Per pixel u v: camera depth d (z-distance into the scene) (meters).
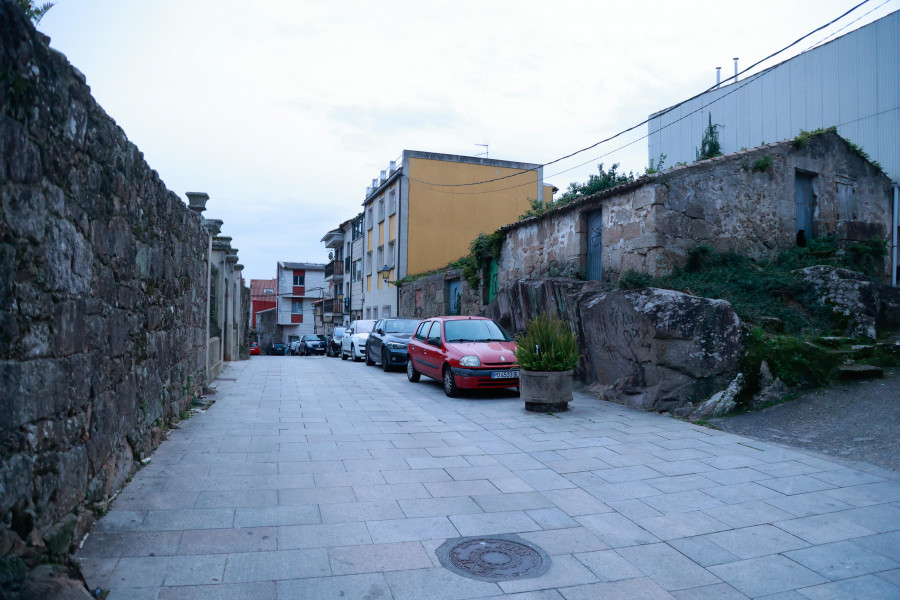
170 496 4.82
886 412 7.13
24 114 3.02
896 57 14.12
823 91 15.85
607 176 17.28
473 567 3.70
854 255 12.51
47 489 3.33
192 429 7.45
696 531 4.34
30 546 3.06
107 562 3.57
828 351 8.73
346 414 8.88
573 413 8.90
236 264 20.44
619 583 3.54
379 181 34.69
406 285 28.25
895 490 5.16
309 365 19.27
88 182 4.00
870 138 14.66
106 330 4.43
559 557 3.88
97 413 4.23
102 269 4.33
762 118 17.58
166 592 3.25
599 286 11.49
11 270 2.92
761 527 4.40
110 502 4.54
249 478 5.40
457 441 7.10
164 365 6.81
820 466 5.89
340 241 46.78
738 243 11.59
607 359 10.35
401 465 6.00
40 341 3.24
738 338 8.73
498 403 10.10
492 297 18.64
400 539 4.12
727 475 5.68
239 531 4.16
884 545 4.08
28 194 3.07
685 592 3.43
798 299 10.31
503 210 30.91
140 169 5.42
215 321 14.66
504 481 5.50
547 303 12.58
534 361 9.08
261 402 9.92
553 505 4.87
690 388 8.59
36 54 3.14
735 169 11.66
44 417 3.29
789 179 12.36
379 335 17.61
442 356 11.27
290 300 63.19
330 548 3.93
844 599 3.36
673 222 10.96
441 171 30.02
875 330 9.69
